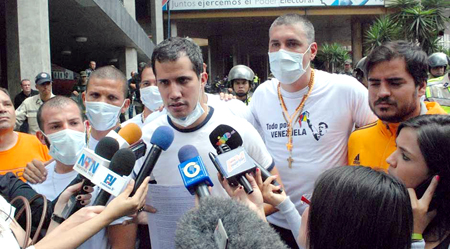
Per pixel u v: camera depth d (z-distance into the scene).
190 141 2.03
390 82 2.02
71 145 2.27
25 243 1.60
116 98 2.83
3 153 3.04
